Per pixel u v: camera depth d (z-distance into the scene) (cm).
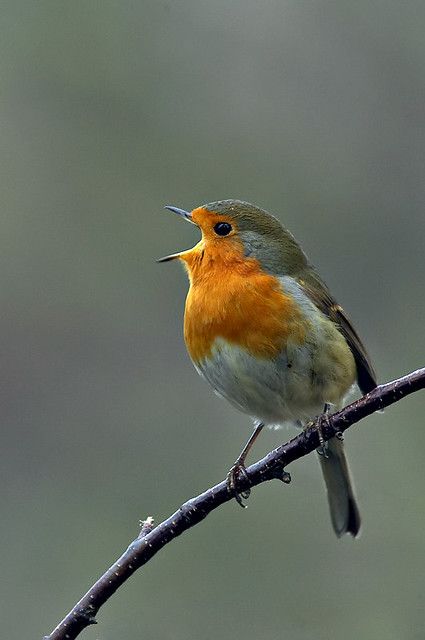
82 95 1406
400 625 1073
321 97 1434
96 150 1397
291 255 836
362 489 1180
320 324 800
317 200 1395
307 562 1129
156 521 1209
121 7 1425
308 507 1157
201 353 812
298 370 796
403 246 1390
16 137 1395
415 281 1372
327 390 810
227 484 706
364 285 1374
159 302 1362
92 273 1362
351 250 1386
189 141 1402
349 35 1448
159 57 1423
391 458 1195
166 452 1273
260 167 1399
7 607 1113
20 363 1327
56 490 1238
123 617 1087
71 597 1125
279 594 1108
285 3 1455
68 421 1305
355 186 1405
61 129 1402
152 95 1413
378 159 1416
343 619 1084
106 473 1259
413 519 1155
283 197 1393
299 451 712
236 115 1416
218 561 1127
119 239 1375
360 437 1212
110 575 664
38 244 1365
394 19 1443
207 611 1097
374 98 1432
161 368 1332
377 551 1136
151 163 1397
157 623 1086
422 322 1346
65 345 1339
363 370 873
